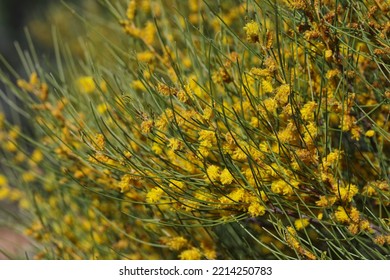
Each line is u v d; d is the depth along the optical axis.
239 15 0.73
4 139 0.83
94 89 0.77
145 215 0.75
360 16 0.67
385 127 0.69
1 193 0.86
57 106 0.76
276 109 0.68
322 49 0.68
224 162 0.64
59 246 0.81
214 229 0.74
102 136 0.68
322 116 0.68
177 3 0.78
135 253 0.78
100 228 0.79
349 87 0.69
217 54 0.70
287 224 0.72
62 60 1.49
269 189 0.66
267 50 0.67
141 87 0.73
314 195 0.66
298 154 0.65
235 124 0.69
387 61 0.69
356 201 0.71
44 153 0.79
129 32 0.76
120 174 0.72
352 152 0.71
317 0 0.67
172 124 0.67
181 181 0.67
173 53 0.76
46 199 0.84
